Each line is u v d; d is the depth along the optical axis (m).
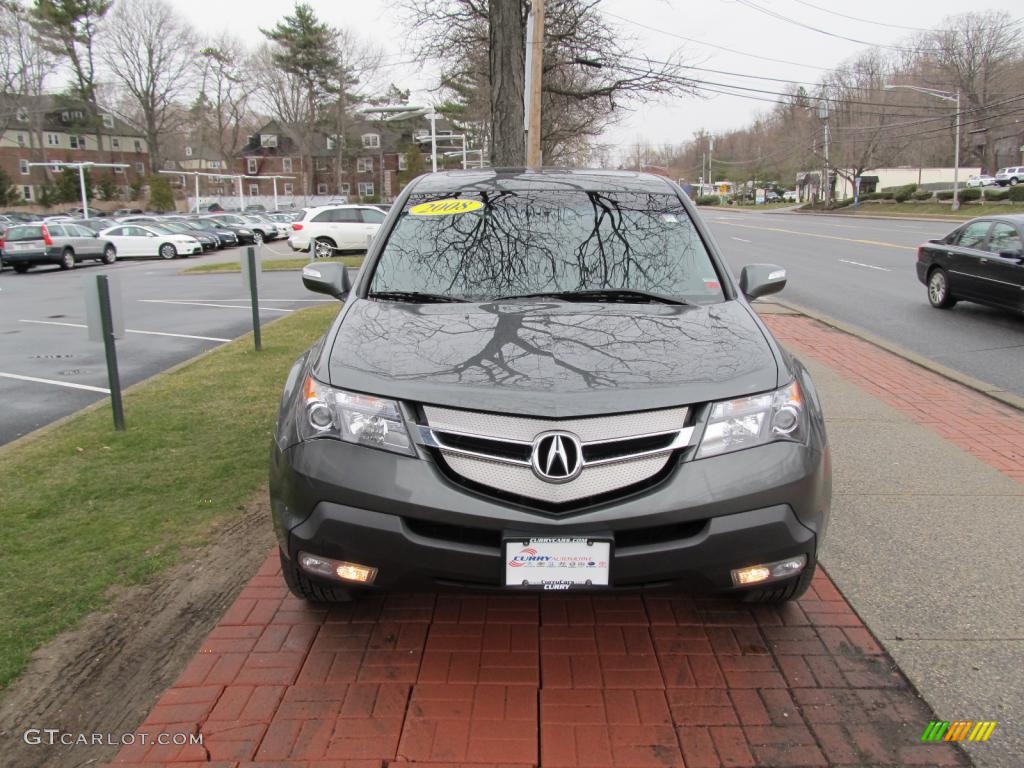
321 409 2.74
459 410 2.59
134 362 9.40
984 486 4.70
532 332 3.01
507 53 13.63
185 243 33.22
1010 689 2.77
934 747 2.50
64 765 2.45
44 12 72.50
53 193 75.62
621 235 3.84
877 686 2.80
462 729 2.58
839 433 5.79
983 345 9.72
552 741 2.52
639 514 2.52
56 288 20.92
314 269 3.92
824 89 73.31
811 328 10.55
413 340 2.97
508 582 2.54
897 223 44.12
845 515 4.27
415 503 2.55
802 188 98.12
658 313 3.26
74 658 2.99
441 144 56.06
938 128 69.19
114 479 4.88
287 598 3.40
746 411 2.68
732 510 2.58
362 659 2.96
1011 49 72.12
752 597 3.13
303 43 77.62
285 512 2.78
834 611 3.28
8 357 9.80
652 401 2.59
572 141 31.50
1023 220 11.25
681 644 3.05
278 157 96.69
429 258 3.71
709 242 3.88
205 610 3.34
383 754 2.47
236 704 2.71
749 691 2.77
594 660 2.95
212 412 6.42
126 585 3.54
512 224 3.89
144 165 97.62
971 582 3.52
